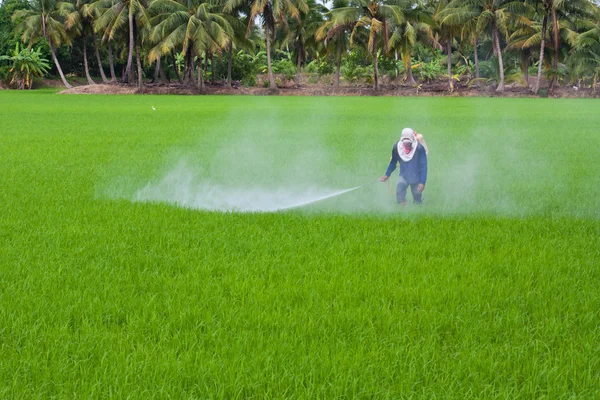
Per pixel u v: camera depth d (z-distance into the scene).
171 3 63.84
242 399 3.60
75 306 4.81
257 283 5.43
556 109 40.16
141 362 3.89
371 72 76.50
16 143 18.39
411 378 3.73
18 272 5.74
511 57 79.44
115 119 29.83
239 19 68.81
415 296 5.14
